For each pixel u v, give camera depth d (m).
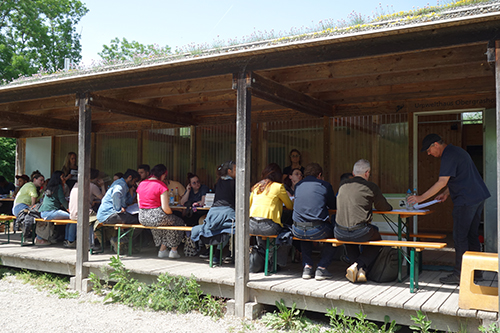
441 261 6.12
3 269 7.06
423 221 11.63
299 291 4.33
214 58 4.75
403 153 7.02
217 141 8.99
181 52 5.24
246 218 4.70
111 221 6.28
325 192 4.93
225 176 5.81
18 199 7.91
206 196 6.85
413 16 3.89
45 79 6.40
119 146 10.47
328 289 4.39
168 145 9.67
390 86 6.79
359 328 3.95
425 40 3.84
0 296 5.59
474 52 4.36
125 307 5.07
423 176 11.57
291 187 6.85
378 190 4.59
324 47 4.31
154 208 6.10
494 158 6.33
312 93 6.77
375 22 4.09
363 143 7.36
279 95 5.50
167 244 6.26
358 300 4.02
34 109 7.79
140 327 4.36
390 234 5.88
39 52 23.50
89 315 4.77
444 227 11.40
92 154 10.80
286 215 6.10
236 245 4.68
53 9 24.48
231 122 8.82
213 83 6.16
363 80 5.91
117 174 6.86
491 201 6.33
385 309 4.00
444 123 11.22
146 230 7.23
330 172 7.60
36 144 12.18
